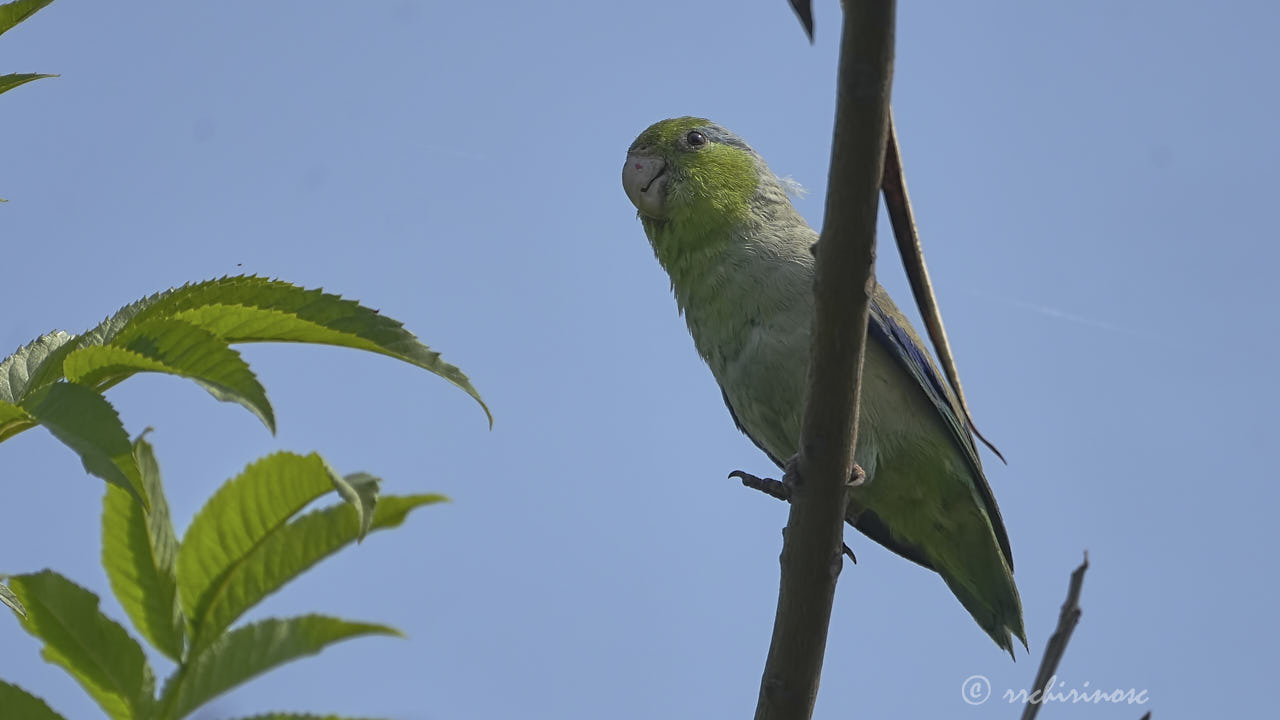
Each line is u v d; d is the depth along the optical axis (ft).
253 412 15.34
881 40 20.26
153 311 17.47
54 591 15.75
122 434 14.57
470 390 17.89
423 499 17.58
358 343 17.65
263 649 16.11
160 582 16.17
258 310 17.11
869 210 22.40
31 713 14.99
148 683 15.71
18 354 18.22
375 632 16.53
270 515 16.56
